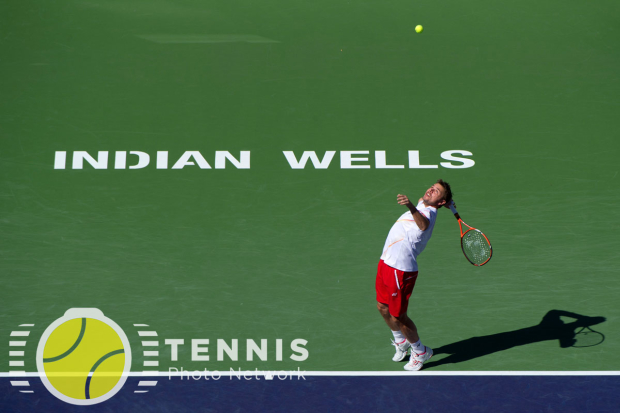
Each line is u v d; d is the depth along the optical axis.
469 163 31.20
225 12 39.16
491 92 34.41
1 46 36.72
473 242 23.23
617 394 21.62
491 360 23.16
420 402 21.42
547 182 30.31
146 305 25.53
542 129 32.59
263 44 37.16
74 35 37.53
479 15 38.78
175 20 38.66
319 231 28.64
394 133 32.53
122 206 29.62
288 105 33.97
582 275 26.50
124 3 39.66
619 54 36.28
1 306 25.33
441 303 25.61
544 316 24.97
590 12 38.78
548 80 34.97
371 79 35.19
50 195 30.00
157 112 33.62
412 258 21.58
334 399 21.62
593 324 24.53
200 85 34.97
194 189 30.42
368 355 23.55
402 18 38.66
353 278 26.67
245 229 28.73
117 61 36.16
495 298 25.77
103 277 26.66
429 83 34.91
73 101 34.06
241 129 32.88
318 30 37.97
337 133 32.62
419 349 22.48
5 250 27.62
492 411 20.98
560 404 21.25
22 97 34.19
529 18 38.50
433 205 21.88
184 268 27.08
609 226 28.39
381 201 29.80
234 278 26.67
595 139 32.09
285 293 26.06
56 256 27.47
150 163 31.44
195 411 21.19
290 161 31.55
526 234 28.22
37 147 31.94
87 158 31.55
